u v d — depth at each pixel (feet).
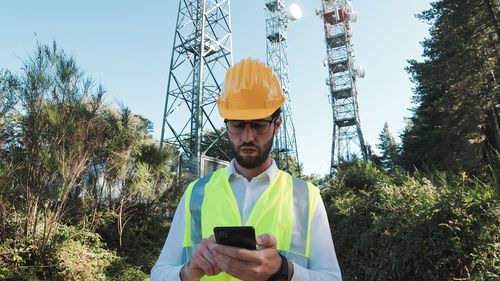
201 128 60.90
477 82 47.60
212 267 2.75
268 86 3.79
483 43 47.67
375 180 23.12
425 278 11.76
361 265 15.74
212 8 66.49
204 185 4.24
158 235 34.88
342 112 116.98
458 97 49.80
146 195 31.91
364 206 18.48
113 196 31.81
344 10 120.37
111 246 28.60
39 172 20.43
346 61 117.60
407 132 88.22
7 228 20.22
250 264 2.57
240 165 3.99
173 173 37.45
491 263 9.96
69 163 21.49
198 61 63.62
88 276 20.99
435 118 68.80
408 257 12.31
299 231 3.60
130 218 32.50
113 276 23.08
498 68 47.44
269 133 3.74
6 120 20.52
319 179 29.19
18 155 20.66
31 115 20.34
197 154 56.80
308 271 3.03
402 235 13.19
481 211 11.07
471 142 47.67
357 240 16.46
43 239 19.99
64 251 21.06
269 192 3.85
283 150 98.37
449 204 11.66
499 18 44.60
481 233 10.54
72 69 22.12
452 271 11.20
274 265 2.68
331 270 3.43
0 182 18.95
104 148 27.89
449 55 53.88
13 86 20.11
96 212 27.94
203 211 3.87
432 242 11.50
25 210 20.18
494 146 54.39
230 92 3.78
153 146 34.88
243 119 3.64
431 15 53.78
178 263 3.80
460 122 50.29
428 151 69.72
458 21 46.70
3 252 18.35
